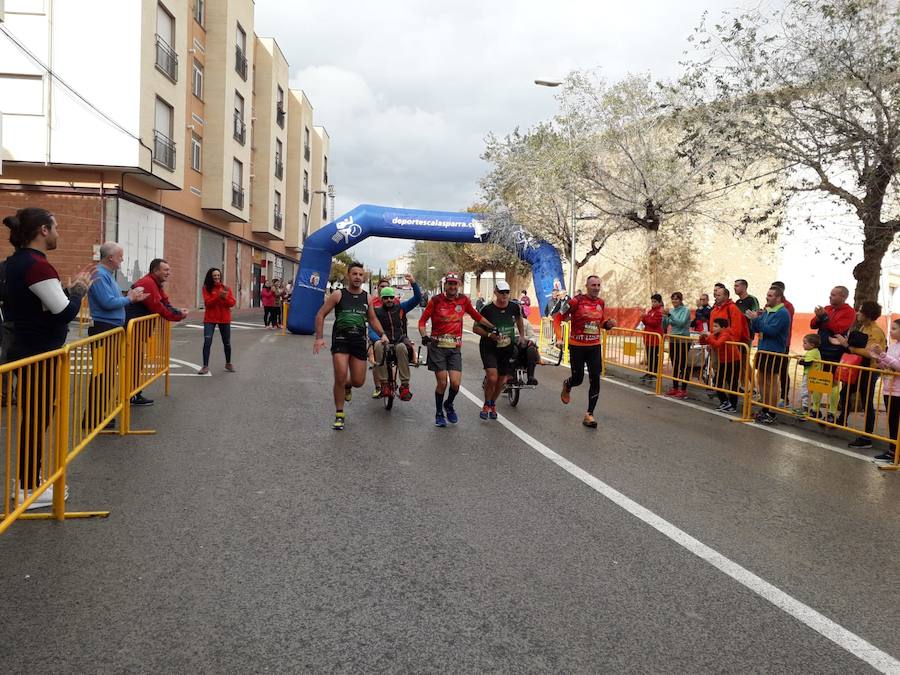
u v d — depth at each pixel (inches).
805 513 194.5
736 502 201.6
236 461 221.8
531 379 350.3
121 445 236.7
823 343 340.5
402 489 198.5
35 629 111.7
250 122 1262.3
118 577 132.4
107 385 233.8
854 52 373.1
